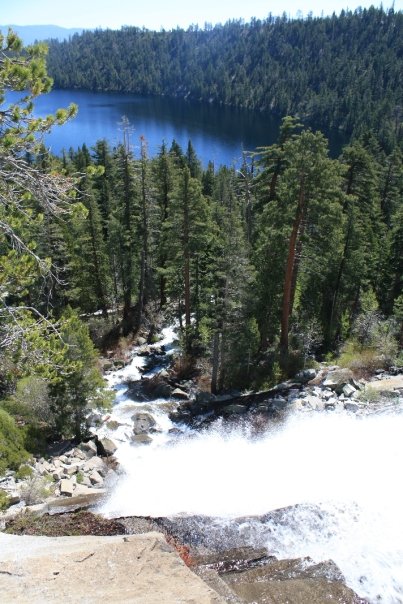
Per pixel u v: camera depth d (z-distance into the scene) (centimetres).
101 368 2931
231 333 2462
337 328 3083
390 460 1680
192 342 2916
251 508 1484
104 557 699
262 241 2673
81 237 3350
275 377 2439
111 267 3778
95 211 3431
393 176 4550
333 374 2319
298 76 17238
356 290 3338
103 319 3541
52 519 1420
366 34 18612
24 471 1706
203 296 3011
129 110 17788
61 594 613
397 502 1442
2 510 1452
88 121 15638
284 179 2338
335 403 2105
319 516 1387
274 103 17412
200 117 16638
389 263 3556
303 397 2219
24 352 956
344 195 2347
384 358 2438
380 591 1091
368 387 2172
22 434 1883
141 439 2059
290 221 2362
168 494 1617
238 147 12412
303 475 1656
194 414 2327
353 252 3016
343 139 13150
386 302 3588
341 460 1717
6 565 671
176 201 2728
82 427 2091
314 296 3133
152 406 2423
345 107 14300
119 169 3353
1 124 760
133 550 718
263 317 2727
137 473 1798
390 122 11881
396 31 18000
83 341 1945
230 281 2344
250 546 1273
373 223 3938
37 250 2852
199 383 2631
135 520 1393
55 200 823
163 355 3156
